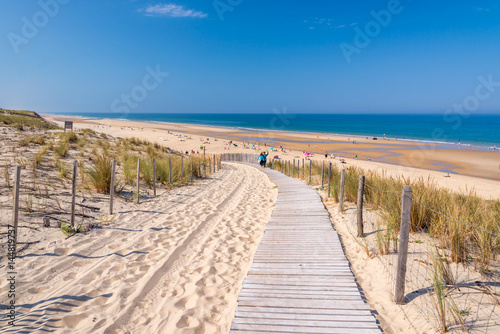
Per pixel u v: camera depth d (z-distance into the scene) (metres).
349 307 3.25
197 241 5.61
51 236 4.91
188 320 3.17
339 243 5.34
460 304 3.17
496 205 6.78
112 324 2.99
